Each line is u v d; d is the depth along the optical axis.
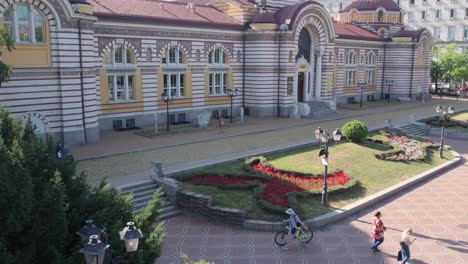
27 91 31.44
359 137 39.94
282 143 38.50
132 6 44.75
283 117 52.62
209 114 45.59
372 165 34.28
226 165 31.55
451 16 98.31
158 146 35.91
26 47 31.08
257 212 24.12
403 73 75.38
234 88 52.75
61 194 12.33
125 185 25.67
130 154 33.09
